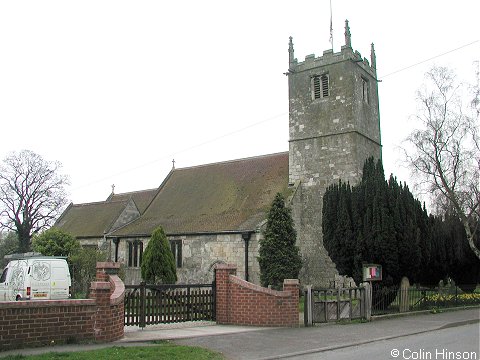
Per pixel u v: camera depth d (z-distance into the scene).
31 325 11.98
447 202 34.47
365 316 20.72
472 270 34.28
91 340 13.05
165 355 11.30
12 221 54.88
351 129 33.56
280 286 28.41
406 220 25.02
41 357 10.29
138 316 16.80
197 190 41.06
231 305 18.53
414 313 23.50
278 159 38.72
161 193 44.22
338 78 34.72
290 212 30.86
